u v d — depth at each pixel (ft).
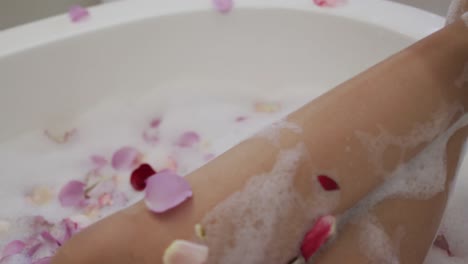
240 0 4.28
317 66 4.49
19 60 3.82
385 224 2.70
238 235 2.34
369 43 4.10
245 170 2.39
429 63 2.71
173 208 2.28
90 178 4.21
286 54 4.50
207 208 2.30
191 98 4.66
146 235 2.23
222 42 4.46
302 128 2.50
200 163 4.31
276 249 2.44
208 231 2.29
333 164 2.51
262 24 4.36
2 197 4.02
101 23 4.02
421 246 2.83
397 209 2.73
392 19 3.95
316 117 2.54
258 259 2.40
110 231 2.20
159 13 4.16
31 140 4.23
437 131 2.72
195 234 2.26
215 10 4.25
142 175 4.02
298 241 2.49
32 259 3.52
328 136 2.51
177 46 4.40
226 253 2.32
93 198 4.05
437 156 2.80
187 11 4.21
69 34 3.92
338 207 2.54
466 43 2.74
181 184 2.31
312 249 2.50
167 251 2.22
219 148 4.41
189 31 4.33
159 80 4.54
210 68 4.60
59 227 3.75
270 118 4.55
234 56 4.55
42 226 3.80
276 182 2.41
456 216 3.51
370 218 2.67
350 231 2.64
